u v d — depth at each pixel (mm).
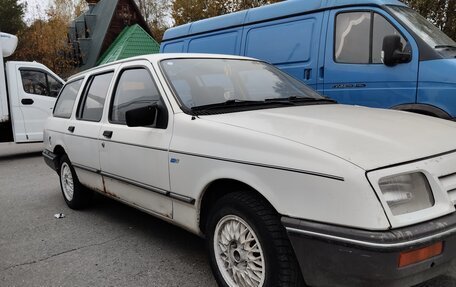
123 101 4258
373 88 5535
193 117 3332
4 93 10469
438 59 4992
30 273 3773
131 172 3928
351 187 2289
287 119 3090
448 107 4867
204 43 8102
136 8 28828
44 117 11133
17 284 3576
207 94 3688
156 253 4062
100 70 4980
